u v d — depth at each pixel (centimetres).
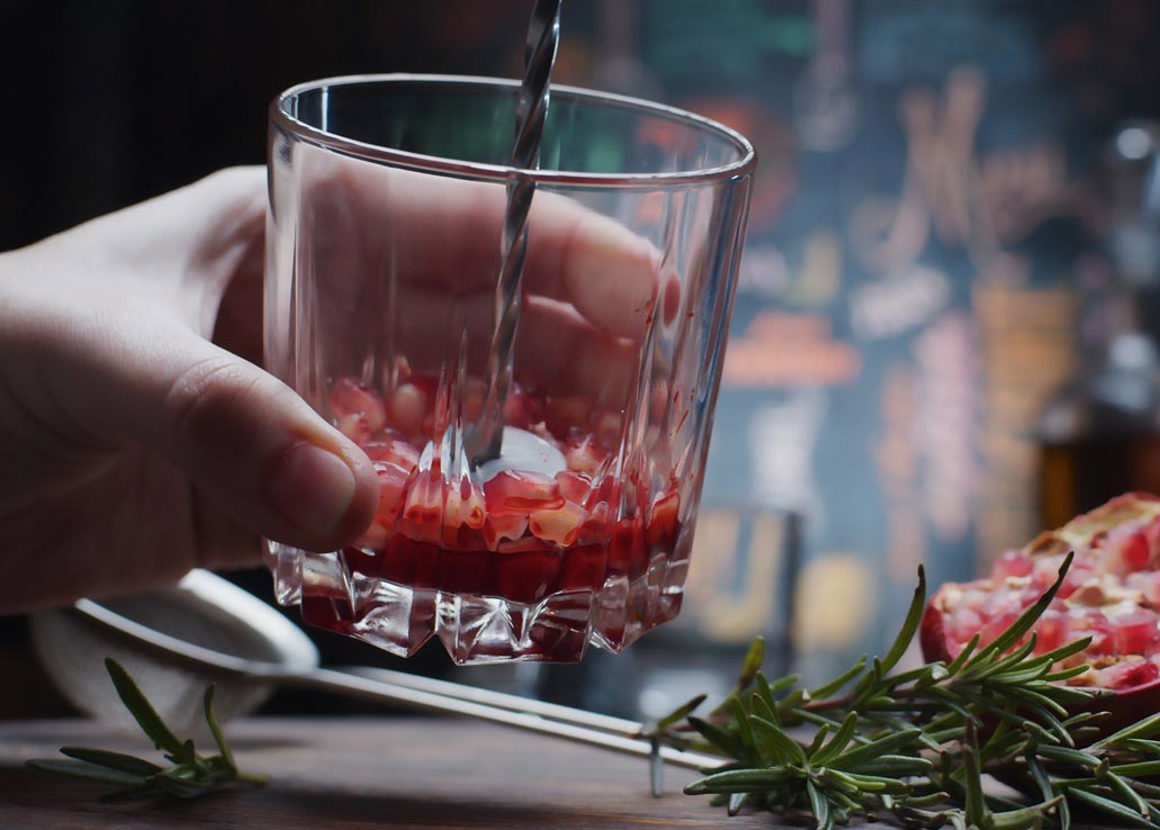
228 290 47
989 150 107
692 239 34
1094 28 106
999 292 107
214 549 49
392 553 34
